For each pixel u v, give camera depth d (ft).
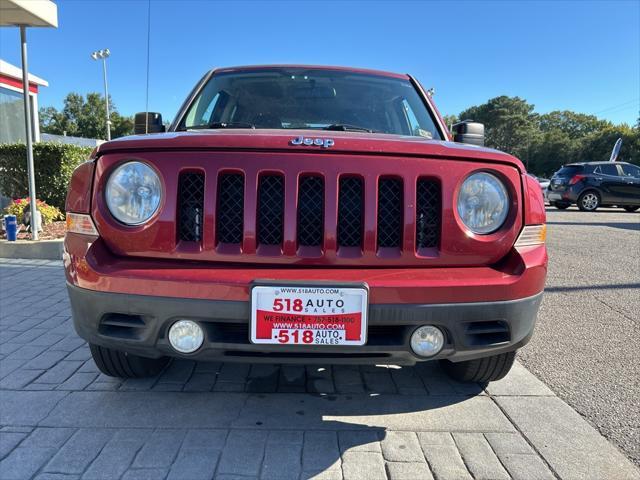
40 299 15.03
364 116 10.30
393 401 8.63
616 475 6.66
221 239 6.61
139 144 6.58
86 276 6.55
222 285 6.19
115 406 8.23
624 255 23.97
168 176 6.49
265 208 6.60
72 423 7.67
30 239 23.62
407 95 11.16
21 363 10.00
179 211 6.57
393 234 6.72
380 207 6.71
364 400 8.64
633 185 54.13
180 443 7.16
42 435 7.33
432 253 6.69
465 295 6.42
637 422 8.07
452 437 7.51
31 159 23.61
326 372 9.78
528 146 260.83
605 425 7.97
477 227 6.79
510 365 8.53
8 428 7.51
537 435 7.61
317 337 6.22
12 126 38.27
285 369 9.87
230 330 6.61
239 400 8.53
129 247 6.61
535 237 7.07
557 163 230.07
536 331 12.66
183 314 6.25
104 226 6.61
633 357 10.89
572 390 9.23
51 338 11.51
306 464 6.75
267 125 9.96
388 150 6.59
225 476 6.45
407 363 6.73
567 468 6.80
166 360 9.66
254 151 6.52
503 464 6.86
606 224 39.19
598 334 12.42
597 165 55.42
